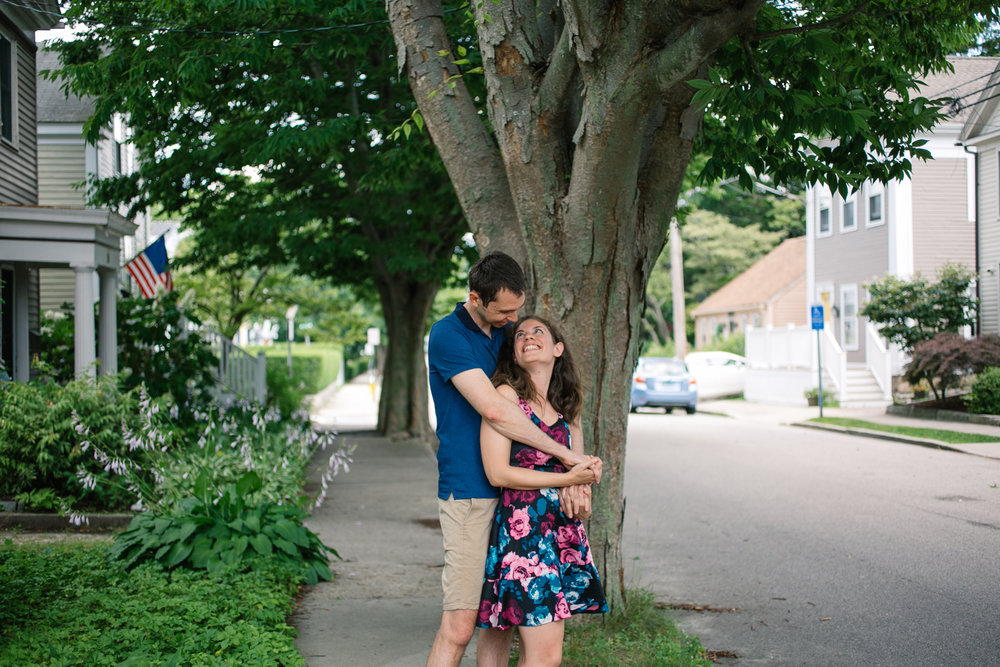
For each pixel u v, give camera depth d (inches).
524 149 192.7
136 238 932.0
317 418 1063.0
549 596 139.3
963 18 263.3
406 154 398.6
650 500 434.6
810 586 267.4
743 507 406.9
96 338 552.1
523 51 192.4
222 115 481.7
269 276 1013.8
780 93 173.2
